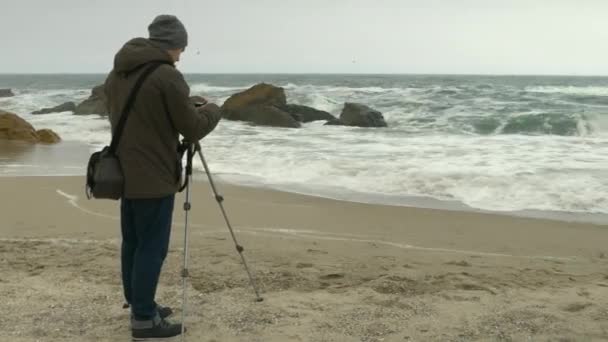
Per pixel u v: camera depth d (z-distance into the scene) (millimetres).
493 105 26062
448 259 5941
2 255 5543
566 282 4941
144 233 3320
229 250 5961
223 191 9875
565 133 19406
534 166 11227
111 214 7887
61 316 3797
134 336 3416
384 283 4602
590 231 7406
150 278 3342
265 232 7129
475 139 16672
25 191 9539
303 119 25453
